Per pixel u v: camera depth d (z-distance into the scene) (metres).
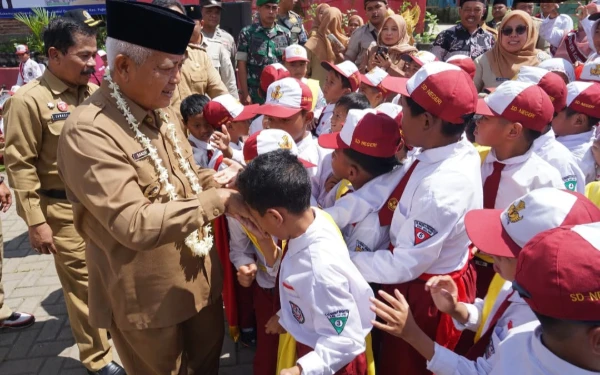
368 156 1.99
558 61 3.53
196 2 7.65
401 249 1.83
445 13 14.65
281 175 1.60
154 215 1.67
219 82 4.25
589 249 1.01
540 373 1.12
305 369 1.59
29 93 2.72
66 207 2.81
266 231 1.74
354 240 2.05
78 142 1.71
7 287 4.00
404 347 1.96
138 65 1.73
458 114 1.78
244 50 5.64
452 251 1.90
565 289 1.00
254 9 8.61
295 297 1.71
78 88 2.91
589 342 1.02
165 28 1.67
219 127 3.09
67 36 2.68
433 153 1.86
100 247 1.96
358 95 2.98
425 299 1.92
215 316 2.32
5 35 10.84
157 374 2.12
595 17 4.79
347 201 2.03
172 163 2.01
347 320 1.64
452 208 1.77
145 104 1.87
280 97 2.78
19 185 2.70
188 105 3.09
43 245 2.76
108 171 1.69
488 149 2.22
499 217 1.57
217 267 2.24
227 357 3.10
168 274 1.96
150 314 1.96
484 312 1.77
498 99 2.06
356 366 1.76
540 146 2.34
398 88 1.99
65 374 3.01
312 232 1.66
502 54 4.19
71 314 2.87
